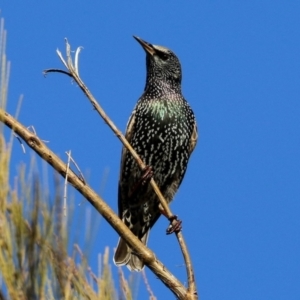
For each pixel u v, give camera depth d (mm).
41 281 3650
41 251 3695
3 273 3609
